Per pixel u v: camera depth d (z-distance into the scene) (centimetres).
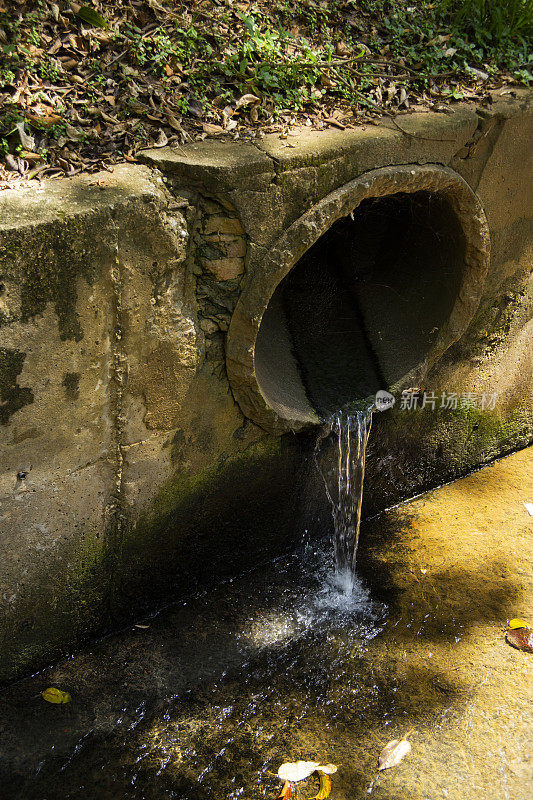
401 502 444
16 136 293
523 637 352
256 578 386
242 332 320
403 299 414
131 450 316
